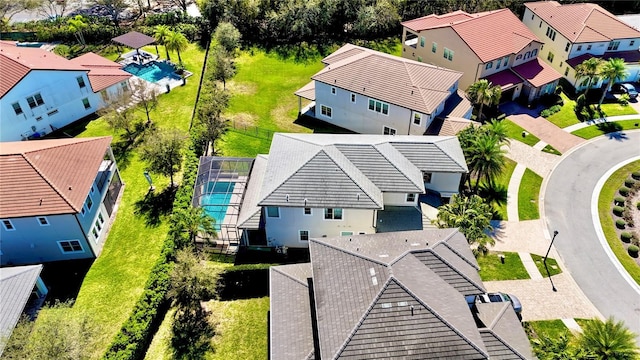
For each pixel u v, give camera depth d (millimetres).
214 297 34562
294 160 37969
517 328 27750
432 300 25906
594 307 34312
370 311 25125
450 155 39688
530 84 56344
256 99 58188
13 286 30438
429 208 38875
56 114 51031
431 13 74562
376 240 30688
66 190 35500
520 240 39906
